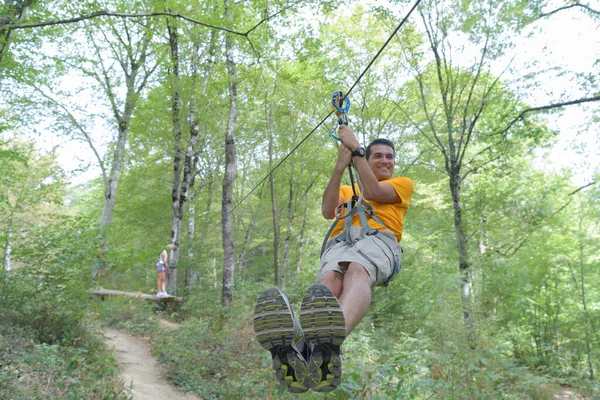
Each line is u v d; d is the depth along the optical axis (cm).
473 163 1412
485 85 1236
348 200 309
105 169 1777
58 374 592
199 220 2472
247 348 920
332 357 211
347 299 235
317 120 1786
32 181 931
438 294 856
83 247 776
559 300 1351
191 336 954
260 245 3625
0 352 602
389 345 863
